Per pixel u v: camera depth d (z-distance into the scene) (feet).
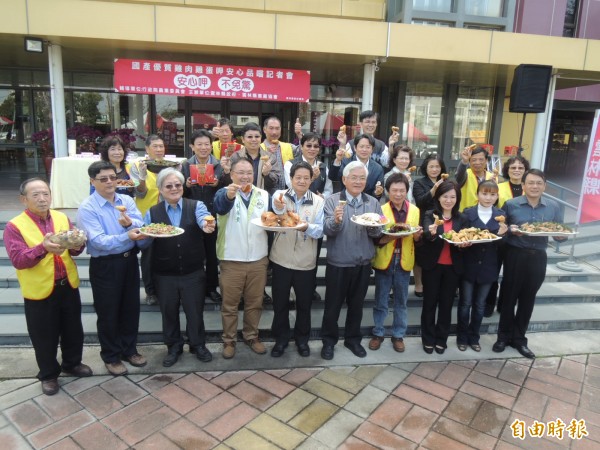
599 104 42.98
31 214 9.57
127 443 8.61
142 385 10.55
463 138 33.58
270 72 24.54
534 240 12.05
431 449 8.72
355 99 33.94
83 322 13.12
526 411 10.09
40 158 33.45
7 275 15.10
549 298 16.17
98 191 10.29
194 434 8.91
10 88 32.35
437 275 12.03
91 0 21.17
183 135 31.76
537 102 18.83
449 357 12.48
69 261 10.03
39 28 20.94
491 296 14.49
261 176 13.32
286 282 11.59
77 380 10.68
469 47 24.07
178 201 10.93
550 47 24.77
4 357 11.70
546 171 51.65
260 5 28.68
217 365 11.53
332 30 22.91
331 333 12.06
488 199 12.17
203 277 11.41
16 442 8.57
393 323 12.71
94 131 26.18
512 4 29.96
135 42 22.29
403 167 13.96
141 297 14.38
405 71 28.04
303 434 9.03
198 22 22.02
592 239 22.06
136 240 10.14
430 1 29.32
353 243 11.48
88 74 31.50
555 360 12.58
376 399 10.33
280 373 11.30
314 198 11.56
